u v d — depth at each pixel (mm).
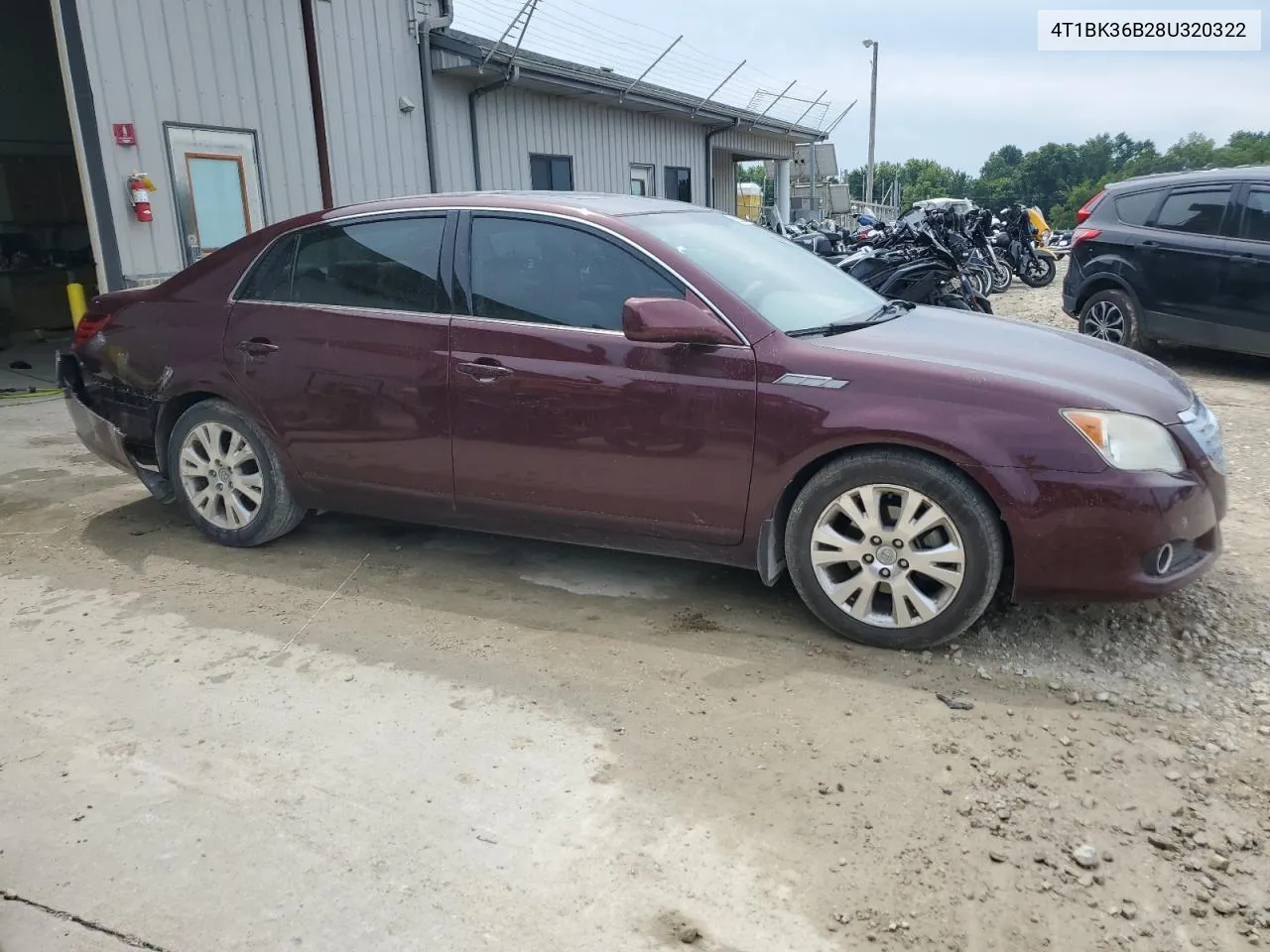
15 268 12484
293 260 4402
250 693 3293
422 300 4086
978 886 2352
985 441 3225
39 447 6816
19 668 3490
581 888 2359
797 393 3436
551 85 13719
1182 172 8977
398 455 4145
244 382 4402
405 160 12039
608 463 3738
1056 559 3238
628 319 3439
